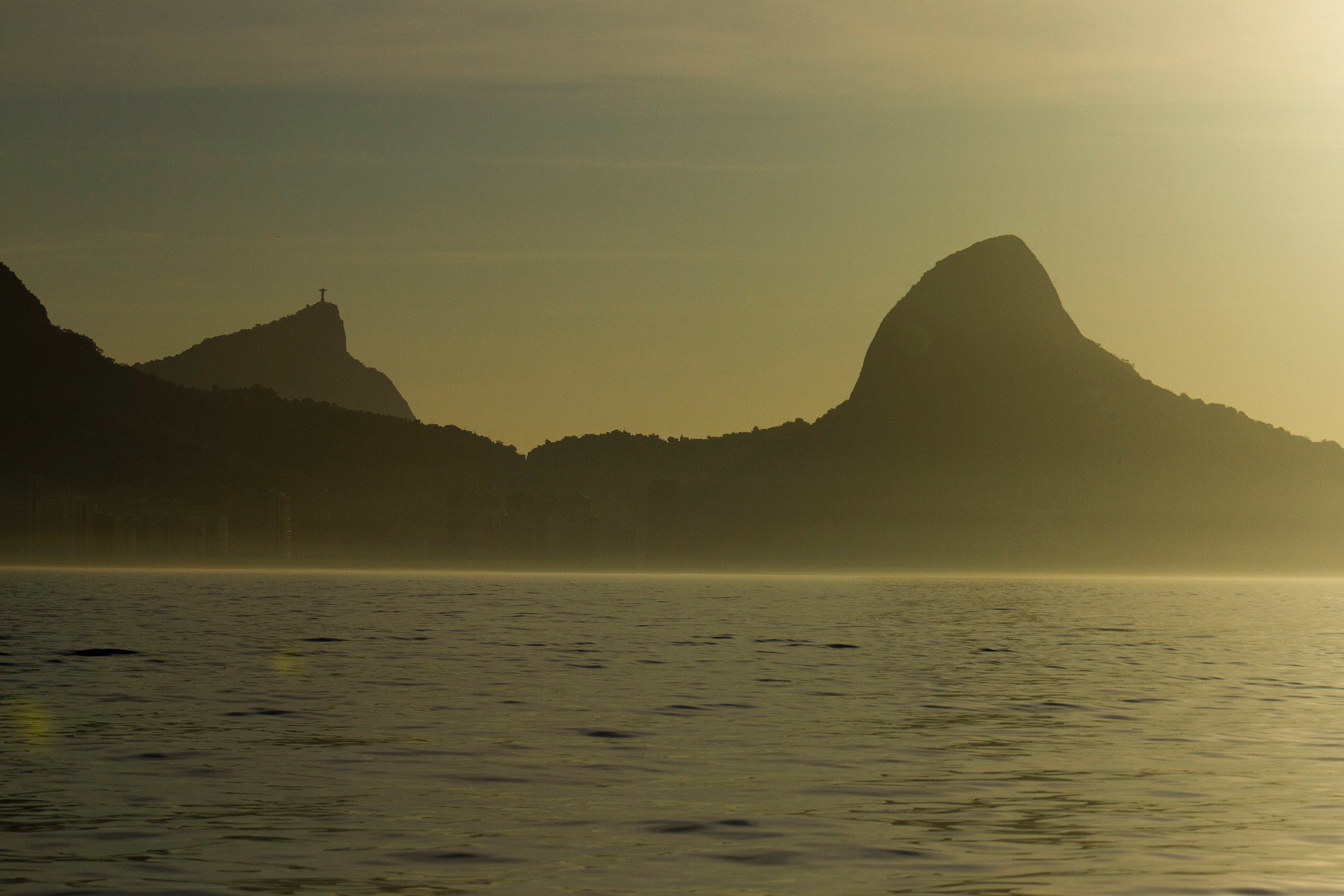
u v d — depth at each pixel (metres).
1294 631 123.19
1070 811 34.28
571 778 38.41
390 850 29.59
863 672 74.00
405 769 39.69
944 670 76.19
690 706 56.00
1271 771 40.72
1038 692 63.59
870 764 41.41
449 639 97.56
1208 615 163.25
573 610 156.62
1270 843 30.86
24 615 125.12
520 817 33.09
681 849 29.84
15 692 58.59
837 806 34.75
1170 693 63.72
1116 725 51.19
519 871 27.88
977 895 26.25
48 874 27.31
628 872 27.86
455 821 32.56
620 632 110.12
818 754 43.28
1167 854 29.69
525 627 115.75
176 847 29.67
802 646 96.06
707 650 90.62
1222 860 29.16
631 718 51.75
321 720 50.19
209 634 99.56
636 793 36.22
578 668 73.44
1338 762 42.34
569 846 30.03
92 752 42.06
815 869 28.20
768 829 31.94
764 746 44.78
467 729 48.12
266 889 26.33
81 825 31.81
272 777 38.09
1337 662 84.44
